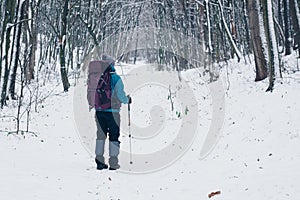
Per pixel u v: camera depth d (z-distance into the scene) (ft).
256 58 46.03
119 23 154.81
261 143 24.20
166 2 118.73
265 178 17.52
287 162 19.53
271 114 30.22
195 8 91.66
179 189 17.88
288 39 64.28
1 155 22.27
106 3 116.67
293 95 34.32
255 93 40.57
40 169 19.90
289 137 23.57
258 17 44.27
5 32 44.62
